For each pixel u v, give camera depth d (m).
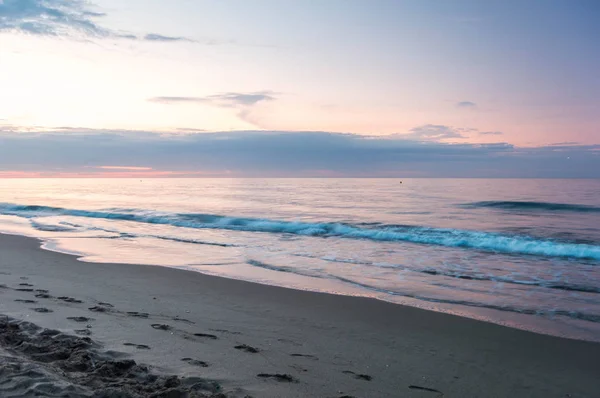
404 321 7.67
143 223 23.69
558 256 14.60
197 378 4.45
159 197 49.19
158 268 11.85
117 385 4.01
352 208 34.47
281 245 16.55
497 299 9.27
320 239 18.23
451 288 10.20
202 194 55.88
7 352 4.68
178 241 17.30
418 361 5.92
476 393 5.00
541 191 52.16
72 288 9.37
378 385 5.00
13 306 7.26
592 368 5.80
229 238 18.31
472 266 12.80
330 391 4.63
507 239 16.72
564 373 5.64
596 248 14.44
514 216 28.00
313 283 10.52
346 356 5.96
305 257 14.06
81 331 5.96
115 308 7.78
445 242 17.19
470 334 7.07
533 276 11.55
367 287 10.23
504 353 6.30
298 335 6.80
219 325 7.11
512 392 5.08
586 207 31.83
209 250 15.26
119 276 10.80
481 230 21.23
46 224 22.77
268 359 5.54
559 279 11.22
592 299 9.31
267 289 9.80
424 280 11.01
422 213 30.36
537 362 5.99
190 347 5.70
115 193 58.91
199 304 8.45
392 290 9.98
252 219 23.62
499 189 60.06
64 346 5.08
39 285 9.52
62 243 16.38
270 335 6.72
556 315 8.18
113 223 23.47
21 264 12.12
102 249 15.15
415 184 89.62
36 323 6.28
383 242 17.52
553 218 26.69
